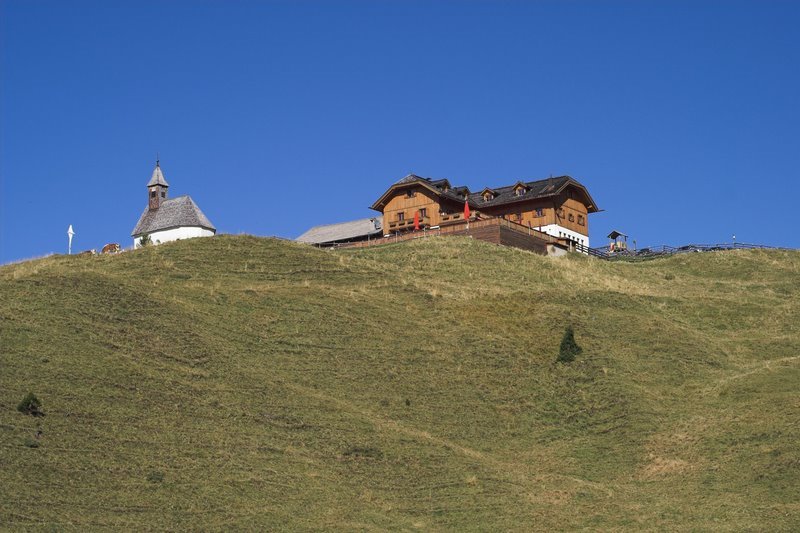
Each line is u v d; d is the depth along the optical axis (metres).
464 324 82.00
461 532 51.97
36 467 49.75
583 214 130.88
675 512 54.25
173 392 61.38
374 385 70.19
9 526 44.19
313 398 65.69
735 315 93.00
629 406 68.50
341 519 51.28
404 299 87.38
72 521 46.06
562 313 84.56
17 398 55.59
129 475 51.19
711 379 75.50
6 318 65.94
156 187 130.62
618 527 52.66
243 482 53.00
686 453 61.66
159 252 93.81
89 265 88.44
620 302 91.88
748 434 62.19
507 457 63.72
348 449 59.31
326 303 82.69
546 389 72.56
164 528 47.34
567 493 57.41
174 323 72.19
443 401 69.50
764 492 55.44
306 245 101.19
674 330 84.69
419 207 126.19
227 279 88.19
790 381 70.88
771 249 120.38
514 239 112.62
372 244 115.44
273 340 74.31
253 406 62.31
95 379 60.16
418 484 57.03
